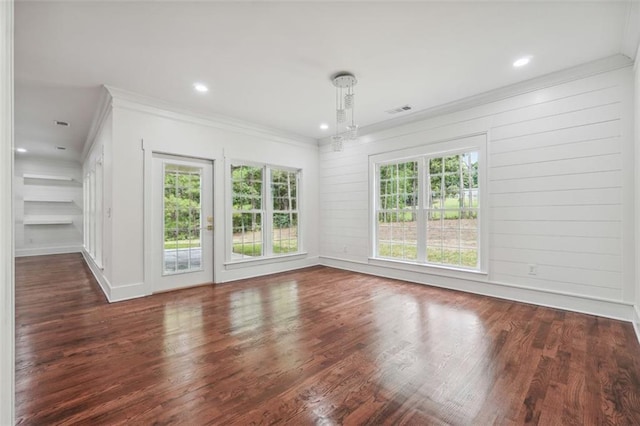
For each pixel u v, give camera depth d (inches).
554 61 116.3
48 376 78.0
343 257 222.2
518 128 138.2
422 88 140.4
